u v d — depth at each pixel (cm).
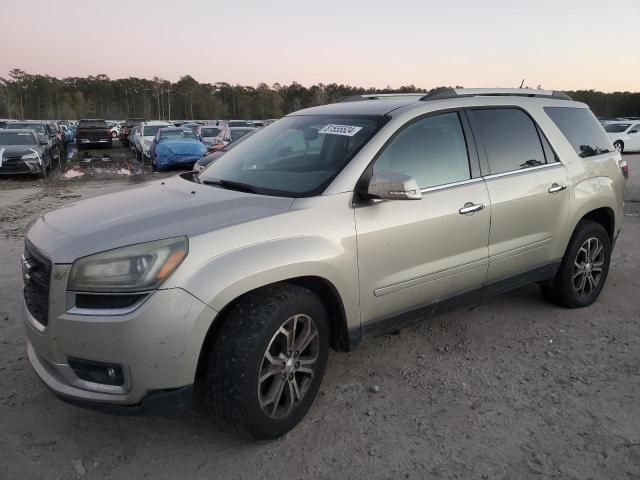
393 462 281
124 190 379
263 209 301
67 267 260
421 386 355
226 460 285
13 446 295
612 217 502
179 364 258
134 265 256
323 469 277
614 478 268
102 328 253
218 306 264
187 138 2002
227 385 273
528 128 434
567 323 456
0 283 555
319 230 302
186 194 336
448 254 365
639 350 405
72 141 4481
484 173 391
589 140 490
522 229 412
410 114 361
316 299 305
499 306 494
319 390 351
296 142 378
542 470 273
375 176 308
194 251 264
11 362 387
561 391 348
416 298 356
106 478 272
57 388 271
